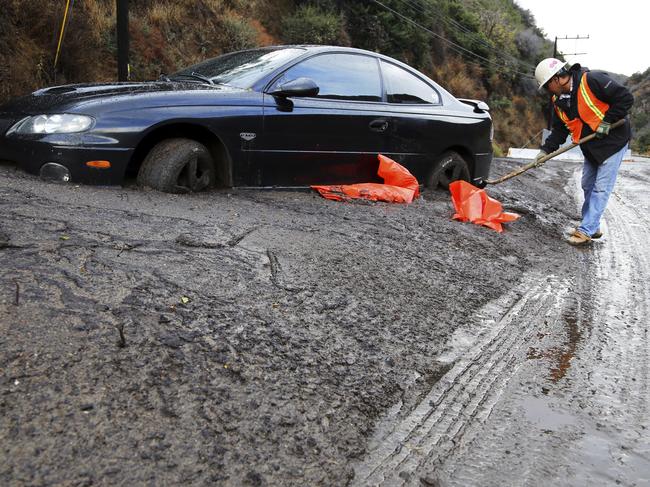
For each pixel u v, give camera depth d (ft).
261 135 15.66
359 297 10.43
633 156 84.89
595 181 18.35
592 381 9.26
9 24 29.50
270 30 69.72
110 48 41.75
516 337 10.69
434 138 19.79
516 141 130.82
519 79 143.33
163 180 14.15
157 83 16.17
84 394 6.16
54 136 13.21
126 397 6.28
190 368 7.06
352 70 18.04
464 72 120.78
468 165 21.56
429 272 12.67
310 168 16.88
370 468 6.48
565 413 8.21
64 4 34.40
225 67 17.65
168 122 14.17
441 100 20.68
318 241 12.51
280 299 9.46
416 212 17.28
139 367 6.79
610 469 6.97
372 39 86.02
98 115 13.50
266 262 10.69
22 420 5.64
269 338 8.24
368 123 17.79
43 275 8.18
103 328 7.28
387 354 8.96
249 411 6.68
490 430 7.61
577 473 6.84
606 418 8.17
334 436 6.80
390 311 10.34
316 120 16.60
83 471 5.24
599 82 16.99
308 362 8.02
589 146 17.93
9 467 5.10
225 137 15.08
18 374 6.18
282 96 16.02
